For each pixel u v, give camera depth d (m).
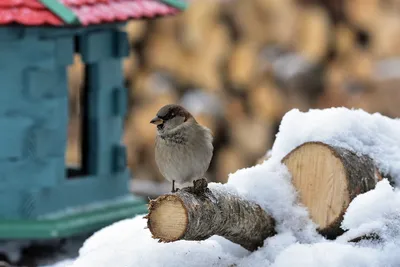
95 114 10.25
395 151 6.95
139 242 6.54
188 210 5.77
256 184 6.76
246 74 14.80
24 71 9.51
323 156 6.69
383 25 15.48
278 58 14.94
